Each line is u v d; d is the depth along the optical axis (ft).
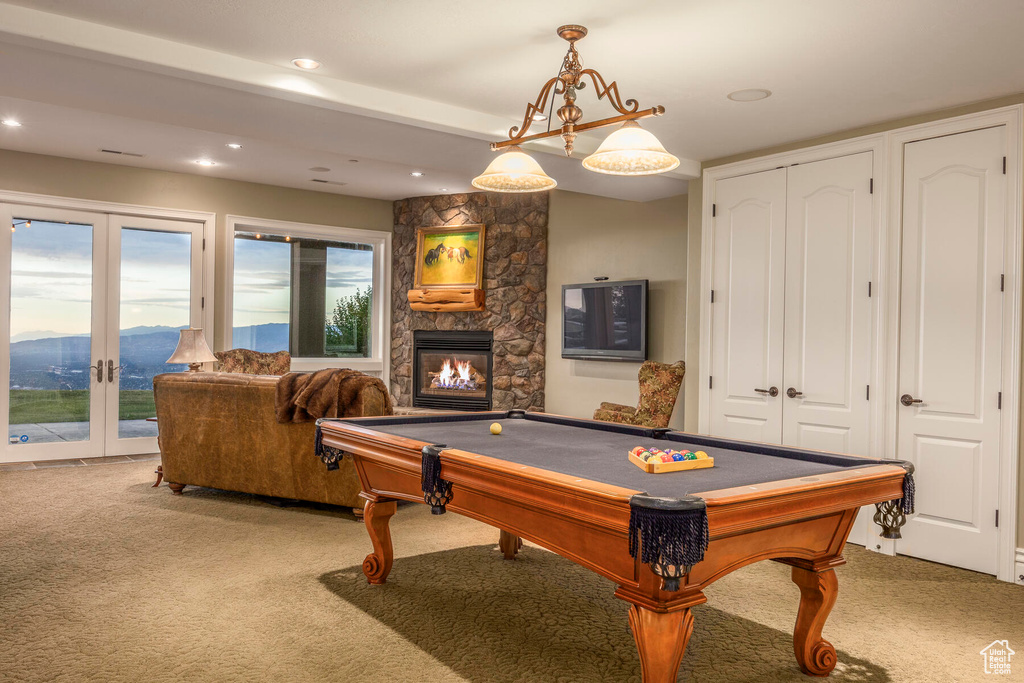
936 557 13.37
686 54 11.09
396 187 25.50
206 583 11.26
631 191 19.42
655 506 5.84
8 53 10.37
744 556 7.25
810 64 11.40
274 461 15.81
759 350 16.28
